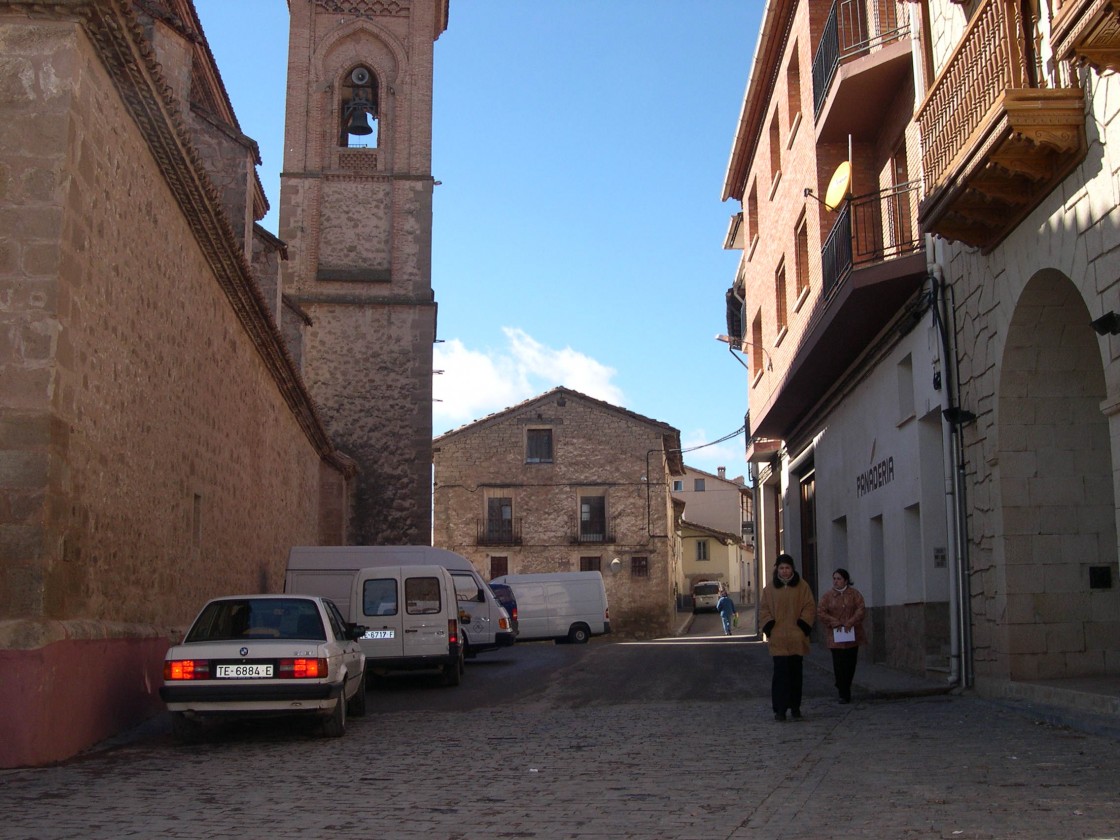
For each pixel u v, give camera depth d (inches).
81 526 414.9
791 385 905.5
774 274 1039.0
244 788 318.7
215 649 426.6
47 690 372.2
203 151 872.9
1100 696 409.4
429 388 1346.0
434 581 741.3
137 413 487.2
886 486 730.2
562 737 442.3
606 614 1550.2
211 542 641.6
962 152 453.4
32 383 385.1
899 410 693.3
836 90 730.2
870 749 371.9
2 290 388.8
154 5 771.4
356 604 733.9
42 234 392.8
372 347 1349.7
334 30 1424.7
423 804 287.1
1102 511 499.2
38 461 381.4
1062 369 495.5
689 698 616.7
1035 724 418.9
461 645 816.3
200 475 611.8
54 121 398.3
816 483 1002.1
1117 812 250.8
